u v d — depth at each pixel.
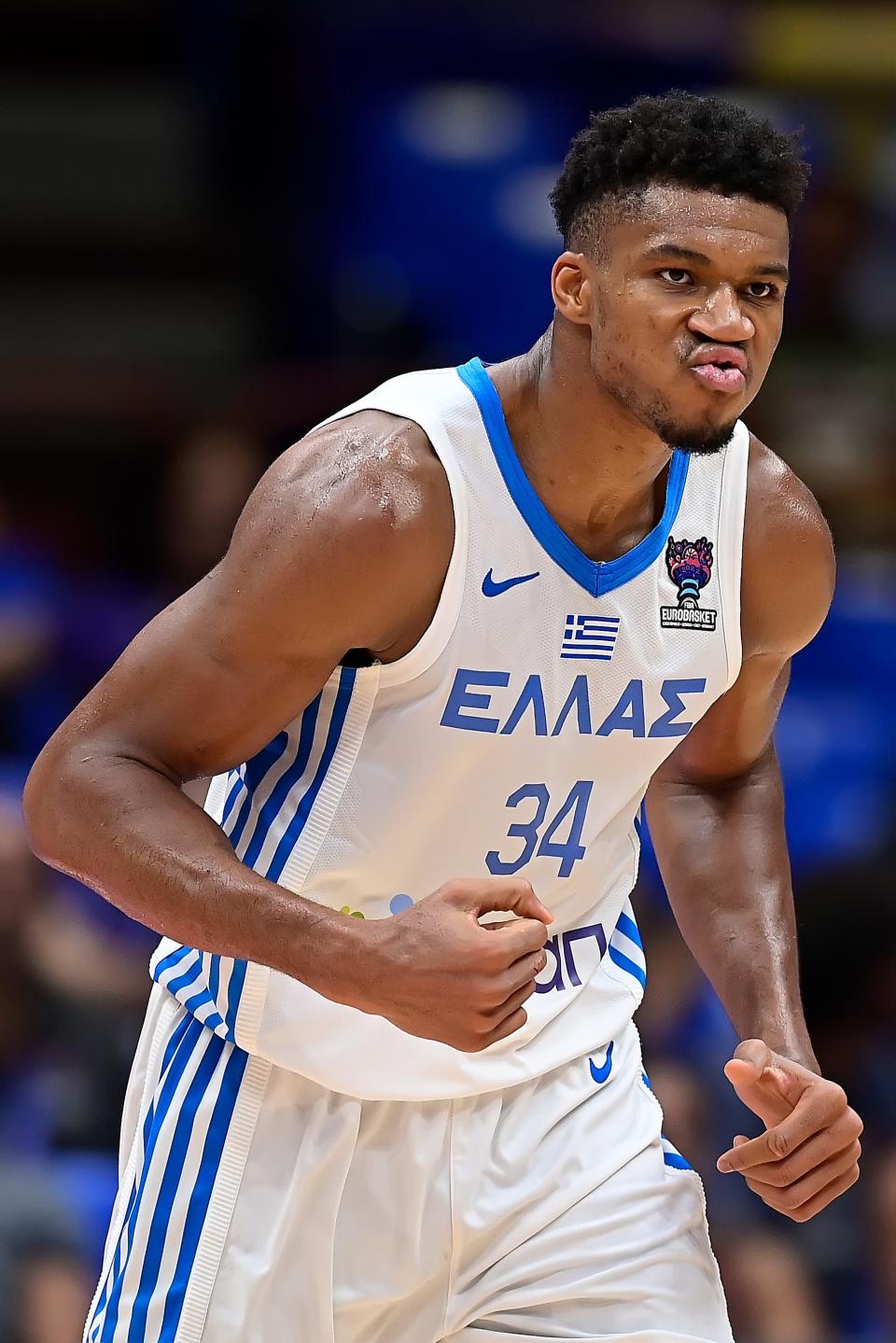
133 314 27.58
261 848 8.59
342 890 8.57
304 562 7.78
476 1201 8.70
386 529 7.84
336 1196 8.58
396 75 26.42
